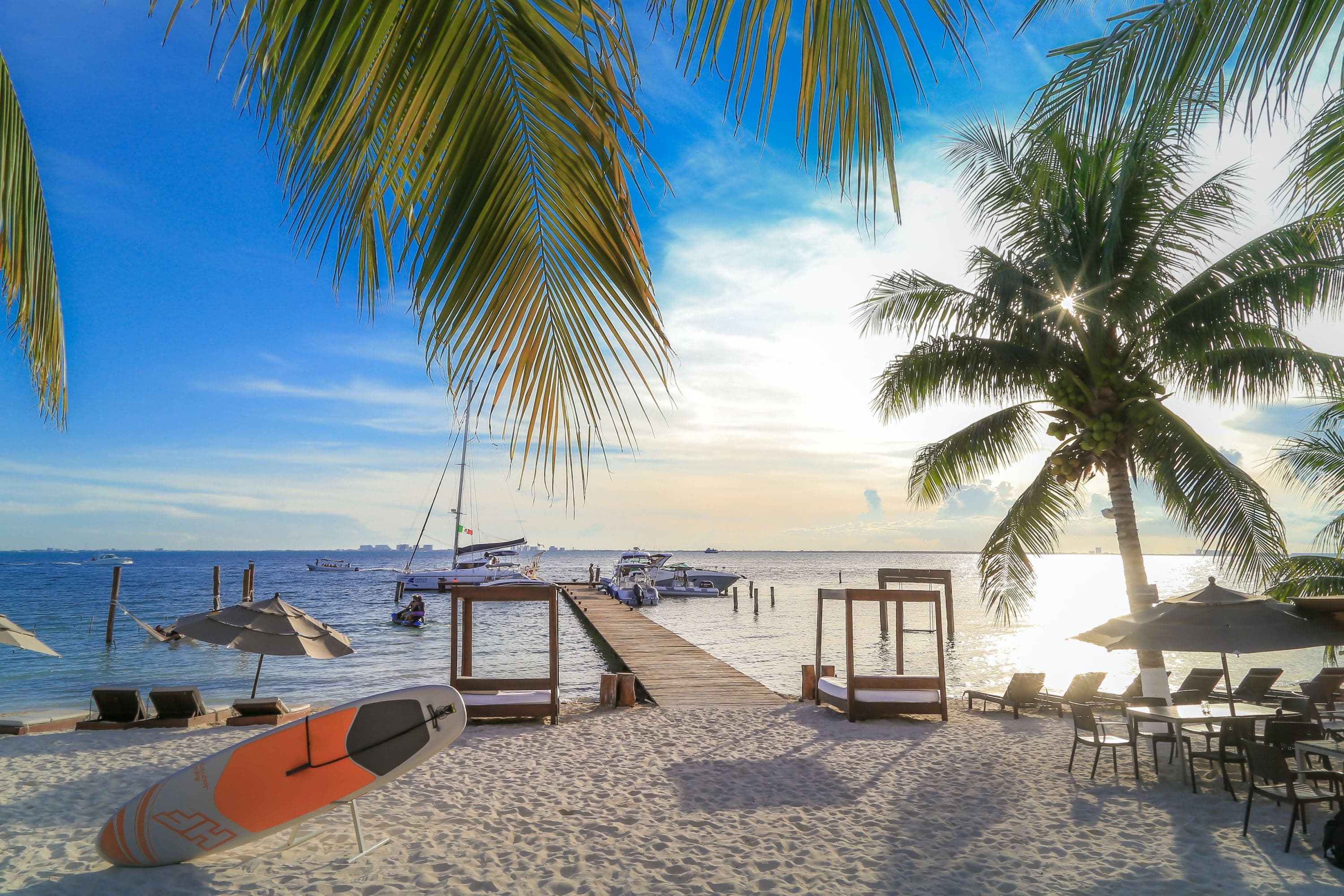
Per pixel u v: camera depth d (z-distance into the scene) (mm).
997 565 13258
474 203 1715
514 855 6629
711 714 13195
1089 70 2611
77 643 29031
